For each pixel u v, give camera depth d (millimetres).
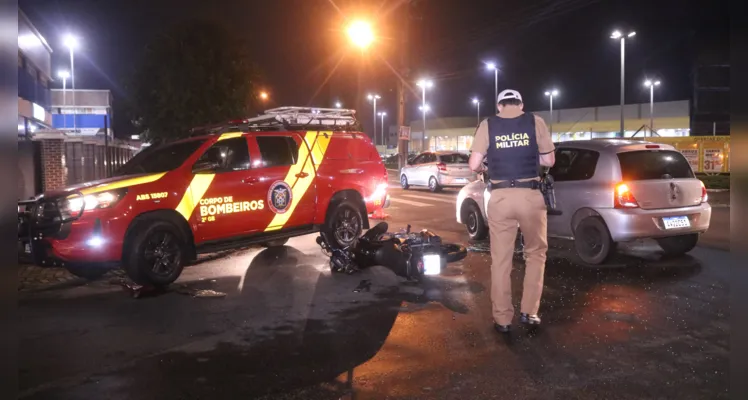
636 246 9172
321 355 4785
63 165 14789
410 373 4398
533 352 4770
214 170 7582
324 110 9383
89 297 6723
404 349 4895
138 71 24672
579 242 8086
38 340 5199
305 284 7176
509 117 5199
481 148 5285
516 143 5117
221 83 24797
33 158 14336
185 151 7699
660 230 7527
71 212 6586
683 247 8289
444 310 5980
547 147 5180
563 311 5840
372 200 9406
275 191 8078
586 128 60625
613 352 4734
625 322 5473
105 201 6703
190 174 7367
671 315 5656
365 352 4840
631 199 7480
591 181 7906
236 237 7773
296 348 4953
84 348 4996
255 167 8000
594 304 6059
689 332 5172
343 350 4895
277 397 4031
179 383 4273
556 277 7227
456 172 20734
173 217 7164
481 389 4109
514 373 4363
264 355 4805
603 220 7703
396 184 26531
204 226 7395
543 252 5359
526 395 4004
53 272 8047
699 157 29375
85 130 41094
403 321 5637
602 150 7969
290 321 5691
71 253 6578
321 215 8672
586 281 7016
